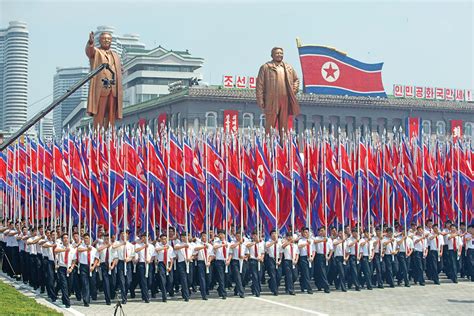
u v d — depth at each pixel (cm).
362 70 12525
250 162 4694
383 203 4891
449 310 3522
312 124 13775
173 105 13675
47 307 3300
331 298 4009
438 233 4694
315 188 4788
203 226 4578
